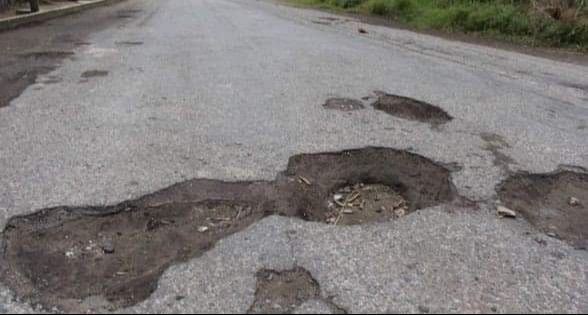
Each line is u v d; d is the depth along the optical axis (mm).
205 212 2695
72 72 6016
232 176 3131
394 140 3883
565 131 4340
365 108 4809
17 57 6844
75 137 3768
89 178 3039
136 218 2617
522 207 2881
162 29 10695
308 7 19844
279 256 2289
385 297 2029
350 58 7684
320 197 2938
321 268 2209
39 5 14312
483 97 5438
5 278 2096
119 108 4555
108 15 13938
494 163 3496
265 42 9109
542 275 2230
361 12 17016
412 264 2264
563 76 7074
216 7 19000
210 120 4270
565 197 3051
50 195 2809
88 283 2082
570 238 2561
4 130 3891
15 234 2432
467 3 13758
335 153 3586
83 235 2451
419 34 11602
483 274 2215
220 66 6668
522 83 6363
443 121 4492
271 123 4234
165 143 3680
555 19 11055
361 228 2580
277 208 2760
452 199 2939
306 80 5941
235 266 2205
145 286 2066
